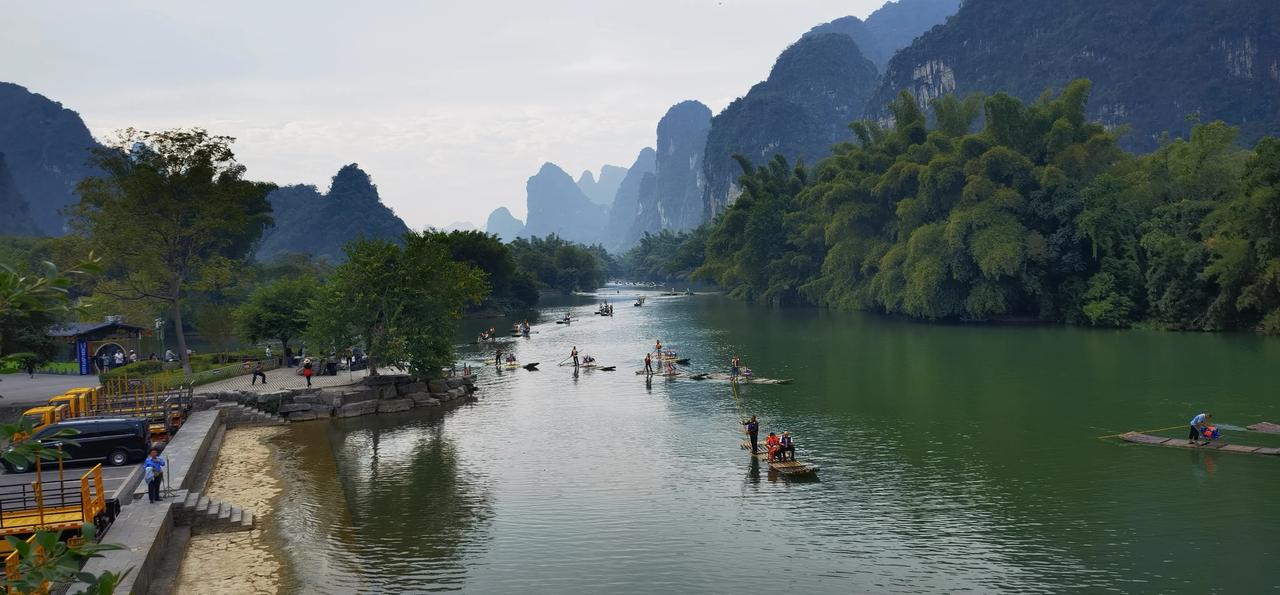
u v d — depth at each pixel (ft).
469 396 239.30
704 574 103.30
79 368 247.50
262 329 272.51
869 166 526.98
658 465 155.63
